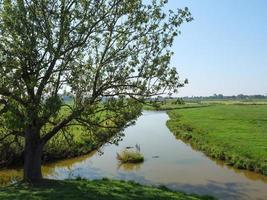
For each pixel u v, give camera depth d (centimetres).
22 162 3434
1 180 2916
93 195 1858
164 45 2003
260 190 2738
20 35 1842
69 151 3919
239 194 2645
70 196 1789
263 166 3234
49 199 1720
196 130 6069
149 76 1970
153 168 3544
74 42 1977
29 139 2091
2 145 2253
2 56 1852
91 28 1997
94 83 2003
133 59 2008
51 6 1925
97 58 2036
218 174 3262
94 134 2131
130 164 3728
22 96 1900
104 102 2017
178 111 12331
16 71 1850
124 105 2020
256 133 5278
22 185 2020
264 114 9375
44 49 1920
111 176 3231
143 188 2244
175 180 3069
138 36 2017
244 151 3838
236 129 5844
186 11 2009
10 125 1742
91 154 4244
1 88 1812
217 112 10588
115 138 2166
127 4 2011
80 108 1947
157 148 4759
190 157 4097
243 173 3294
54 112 1825
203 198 2228
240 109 12212
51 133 2089
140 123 8919
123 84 2014
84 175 3259
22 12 1823
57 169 3494
